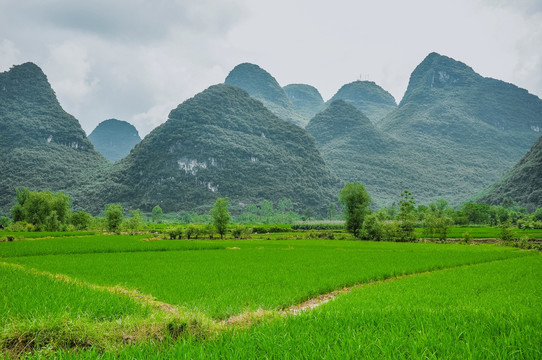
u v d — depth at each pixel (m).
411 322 9.89
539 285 19.92
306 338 8.46
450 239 74.06
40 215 99.75
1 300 13.26
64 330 8.60
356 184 86.75
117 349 8.02
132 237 71.19
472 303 14.62
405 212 84.00
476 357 7.11
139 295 16.75
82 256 37.06
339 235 83.06
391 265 30.39
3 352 7.84
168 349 7.94
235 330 9.58
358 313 11.33
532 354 7.23
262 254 40.59
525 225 99.88
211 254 40.50
